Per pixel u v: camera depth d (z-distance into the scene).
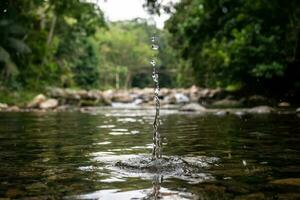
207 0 21.91
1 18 20.67
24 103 18.55
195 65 30.23
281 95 21.84
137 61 75.00
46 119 9.86
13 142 4.94
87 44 51.12
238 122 8.11
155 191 2.35
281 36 20.30
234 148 4.26
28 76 25.05
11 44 20.77
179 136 5.59
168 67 69.81
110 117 10.68
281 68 19.00
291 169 3.05
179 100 23.42
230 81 24.78
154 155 3.74
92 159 3.58
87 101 20.30
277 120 8.50
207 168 3.12
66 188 2.46
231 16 21.66
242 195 2.25
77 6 20.11
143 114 12.23
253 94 23.19
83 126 7.58
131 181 2.65
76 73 48.50
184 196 2.23
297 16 18.69
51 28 28.17
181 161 3.41
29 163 3.40
